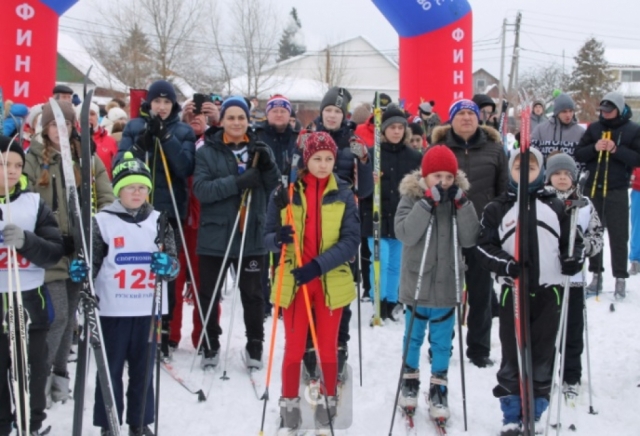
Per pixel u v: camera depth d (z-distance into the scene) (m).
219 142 4.20
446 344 3.49
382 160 5.16
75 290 3.68
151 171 4.30
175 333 4.59
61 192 3.53
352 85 39.72
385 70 43.25
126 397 3.29
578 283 3.61
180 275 4.56
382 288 5.34
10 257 2.86
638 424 3.40
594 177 5.89
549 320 3.16
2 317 2.92
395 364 4.35
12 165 2.90
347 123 4.44
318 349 3.23
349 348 4.66
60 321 3.44
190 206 4.65
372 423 3.44
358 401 3.72
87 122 2.75
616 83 37.72
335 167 4.25
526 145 2.82
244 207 4.18
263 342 4.61
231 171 4.18
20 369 2.94
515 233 3.12
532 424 2.79
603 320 5.36
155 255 3.03
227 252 4.07
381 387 3.94
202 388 3.90
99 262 3.10
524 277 2.87
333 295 3.19
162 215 3.20
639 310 5.66
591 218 3.48
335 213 3.24
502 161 4.40
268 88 30.73
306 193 3.28
